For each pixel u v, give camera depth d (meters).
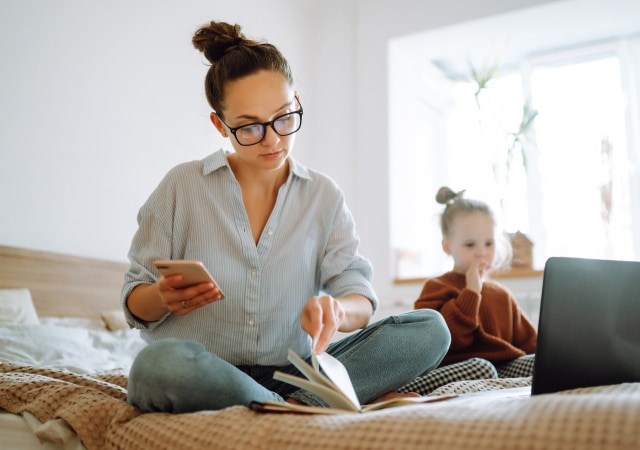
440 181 4.33
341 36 4.34
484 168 4.11
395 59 4.17
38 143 2.70
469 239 2.11
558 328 0.90
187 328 1.26
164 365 0.94
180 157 3.37
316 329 0.97
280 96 1.21
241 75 1.21
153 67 3.27
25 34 2.69
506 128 3.92
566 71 3.95
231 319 1.27
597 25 3.74
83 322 2.58
